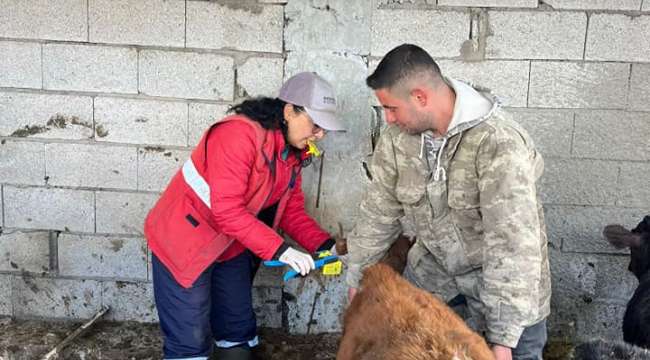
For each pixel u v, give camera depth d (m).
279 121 3.53
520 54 4.13
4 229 4.52
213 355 4.12
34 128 4.38
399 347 2.35
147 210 4.45
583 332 4.45
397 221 3.29
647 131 4.19
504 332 2.68
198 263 3.59
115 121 4.34
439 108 2.79
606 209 4.29
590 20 4.08
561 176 4.25
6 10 4.23
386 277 2.86
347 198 4.37
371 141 4.27
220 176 3.42
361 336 2.60
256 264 4.13
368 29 4.14
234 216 3.44
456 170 2.88
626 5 4.06
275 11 4.16
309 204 4.38
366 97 4.23
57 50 4.27
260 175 3.54
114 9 4.20
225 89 4.27
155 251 3.64
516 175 2.68
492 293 2.70
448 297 3.28
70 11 4.22
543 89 4.16
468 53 4.14
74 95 4.32
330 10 4.13
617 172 4.24
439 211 3.02
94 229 4.50
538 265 2.68
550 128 4.20
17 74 4.31
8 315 4.64
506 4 4.09
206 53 4.23
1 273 4.59
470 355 2.30
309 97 3.47
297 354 4.35
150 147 4.37
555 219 4.31
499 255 2.69
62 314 4.65
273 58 4.21
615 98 4.16
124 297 4.59
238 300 3.99
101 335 4.46
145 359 4.23
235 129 3.45
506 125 2.79
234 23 4.18
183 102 4.30
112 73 4.28
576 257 4.35
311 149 3.70
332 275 4.48
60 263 4.55
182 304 3.66
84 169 4.42
